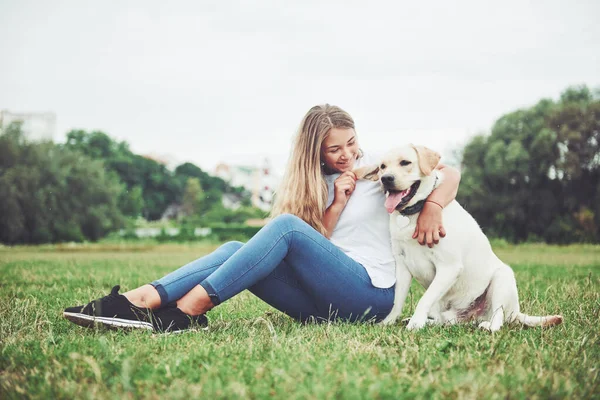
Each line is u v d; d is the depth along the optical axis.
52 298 4.15
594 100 28.70
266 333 2.68
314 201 3.07
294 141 3.20
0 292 4.59
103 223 33.72
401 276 3.15
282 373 1.89
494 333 2.65
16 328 2.80
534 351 2.29
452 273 3.07
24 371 2.01
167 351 2.30
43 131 34.19
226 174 76.94
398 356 2.21
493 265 3.24
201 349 2.29
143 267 8.34
